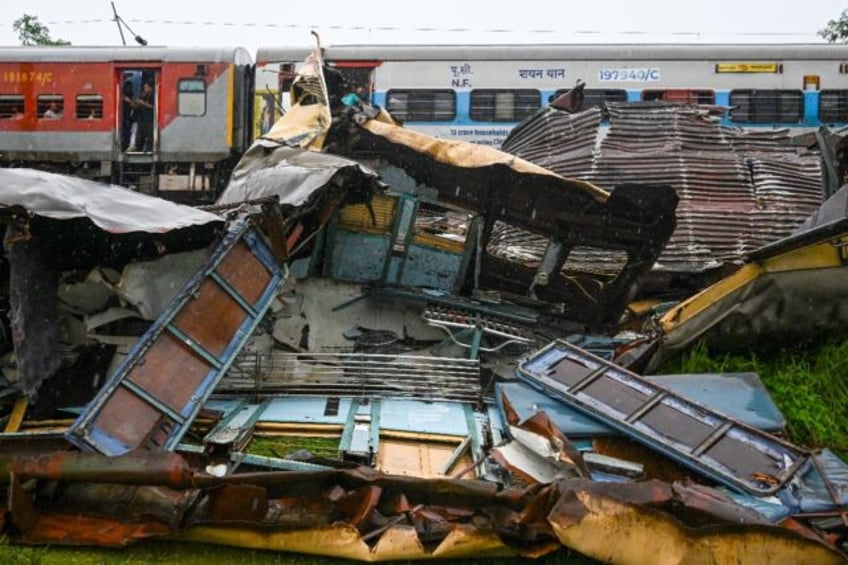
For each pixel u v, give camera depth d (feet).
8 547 15.98
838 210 26.78
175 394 19.13
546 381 21.93
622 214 27.02
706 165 34.88
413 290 26.91
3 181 19.83
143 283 21.68
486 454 18.98
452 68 53.93
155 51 53.11
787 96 53.06
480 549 15.87
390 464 19.17
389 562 15.93
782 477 18.44
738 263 32.55
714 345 26.04
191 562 15.84
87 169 53.72
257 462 18.20
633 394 21.36
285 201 23.67
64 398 21.02
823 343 25.75
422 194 28.19
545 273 28.40
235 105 53.31
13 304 19.53
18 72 53.31
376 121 28.55
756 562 15.12
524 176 27.02
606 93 53.06
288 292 25.90
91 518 16.63
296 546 15.90
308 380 23.31
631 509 15.21
